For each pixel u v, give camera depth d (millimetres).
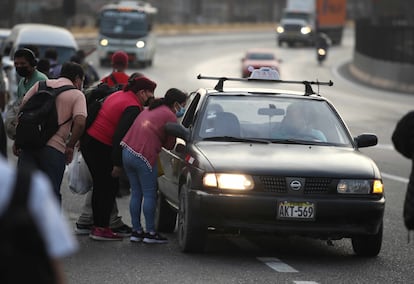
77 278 17109
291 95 22281
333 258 20078
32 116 19391
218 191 18953
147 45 108312
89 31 157125
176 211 21188
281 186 19000
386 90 96812
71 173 21828
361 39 119875
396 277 18094
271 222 18938
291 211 18875
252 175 18984
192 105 22672
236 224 18875
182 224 20000
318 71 120812
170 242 21344
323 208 18938
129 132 20703
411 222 13445
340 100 79938
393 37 101062
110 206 21375
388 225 24859
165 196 22469
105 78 28000
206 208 18938
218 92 22109
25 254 7039
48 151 19594
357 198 19234
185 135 20562
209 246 21016
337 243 22234
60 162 19734
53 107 19562
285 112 21688
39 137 19422
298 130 21312
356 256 20422
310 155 20000
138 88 21156
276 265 18875
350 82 105688
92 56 120938
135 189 21016
